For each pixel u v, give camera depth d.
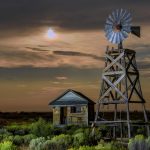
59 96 60.97
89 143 31.84
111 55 42.59
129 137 38.28
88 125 54.56
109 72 41.94
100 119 44.53
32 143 27.59
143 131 44.41
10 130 43.84
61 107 60.44
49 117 96.94
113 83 41.44
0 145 24.70
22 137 33.38
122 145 29.81
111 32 42.69
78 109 59.03
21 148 27.91
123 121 39.81
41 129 42.34
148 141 23.53
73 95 59.94
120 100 40.59
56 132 43.84
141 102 41.72
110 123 43.31
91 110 59.81
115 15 42.72
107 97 42.06
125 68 40.91
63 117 60.16
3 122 70.00
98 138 35.53
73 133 42.59
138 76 41.97
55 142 27.48
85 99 58.69
